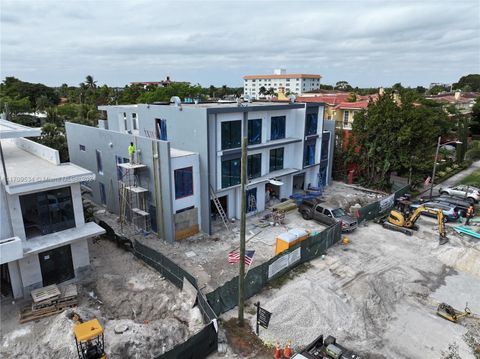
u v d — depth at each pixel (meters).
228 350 15.40
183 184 25.48
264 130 30.83
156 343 15.04
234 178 28.39
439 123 52.47
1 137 17.19
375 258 23.80
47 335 15.59
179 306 18.09
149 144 24.84
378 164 38.22
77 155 34.66
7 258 16.34
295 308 17.36
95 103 95.75
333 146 39.16
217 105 32.41
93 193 33.75
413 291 20.22
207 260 23.09
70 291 18.48
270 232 27.55
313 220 30.03
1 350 15.09
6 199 17.47
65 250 19.81
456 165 49.84
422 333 16.75
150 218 27.03
